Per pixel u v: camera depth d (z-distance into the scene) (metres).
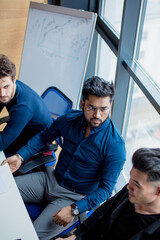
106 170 1.59
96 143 1.58
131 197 1.09
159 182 0.98
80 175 1.70
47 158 1.81
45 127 2.03
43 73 2.63
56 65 2.54
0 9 2.87
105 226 1.31
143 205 1.09
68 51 2.46
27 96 1.86
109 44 2.40
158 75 1.84
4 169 1.60
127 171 2.52
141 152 1.03
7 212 1.33
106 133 1.58
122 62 2.14
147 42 1.95
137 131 2.34
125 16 1.92
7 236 1.21
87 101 1.48
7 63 1.70
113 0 2.53
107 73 2.97
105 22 2.60
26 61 2.73
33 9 2.64
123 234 1.23
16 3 2.91
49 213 1.64
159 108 1.57
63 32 2.47
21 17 3.02
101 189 1.58
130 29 1.99
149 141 2.17
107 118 1.57
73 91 2.46
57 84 2.55
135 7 1.91
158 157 1.00
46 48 2.58
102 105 1.46
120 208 1.23
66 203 1.70
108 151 1.57
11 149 2.13
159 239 1.05
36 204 1.82
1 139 1.78
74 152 1.67
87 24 2.32
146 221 1.13
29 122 1.98
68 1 2.80
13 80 1.76
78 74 2.41
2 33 3.00
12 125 1.81
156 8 1.81
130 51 2.09
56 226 1.59
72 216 1.55
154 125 2.06
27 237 1.22
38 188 1.80
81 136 1.64
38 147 1.85
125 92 2.32
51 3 2.98
